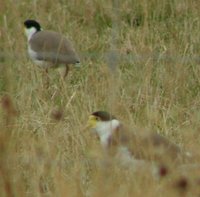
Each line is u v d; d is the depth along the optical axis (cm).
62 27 1653
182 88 1358
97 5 1683
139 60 1414
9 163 988
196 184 904
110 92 1229
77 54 1503
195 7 1650
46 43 1494
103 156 1023
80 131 1155
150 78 1368
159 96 1297
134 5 1672
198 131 1078
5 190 936
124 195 926
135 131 1085
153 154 1002
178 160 1019
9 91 1048
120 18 1617
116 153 1061
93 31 1650
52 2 1700
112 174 977
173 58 1419
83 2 1698
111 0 1675
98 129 1134
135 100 1297
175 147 1076
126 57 1402
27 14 1678
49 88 1405
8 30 1549
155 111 1220
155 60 1432
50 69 1512
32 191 1023
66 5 1703
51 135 1151
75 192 952
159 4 1650
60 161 1060
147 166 988
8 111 1014
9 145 991
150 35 1556
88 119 1170
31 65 1488
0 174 943
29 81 1392
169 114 1248
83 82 1401
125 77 1391
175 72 1384
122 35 1562
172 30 1598
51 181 1029
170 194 902
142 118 1203
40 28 1562
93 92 1324
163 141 1078
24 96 1300
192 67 1430
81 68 1496
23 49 1505
